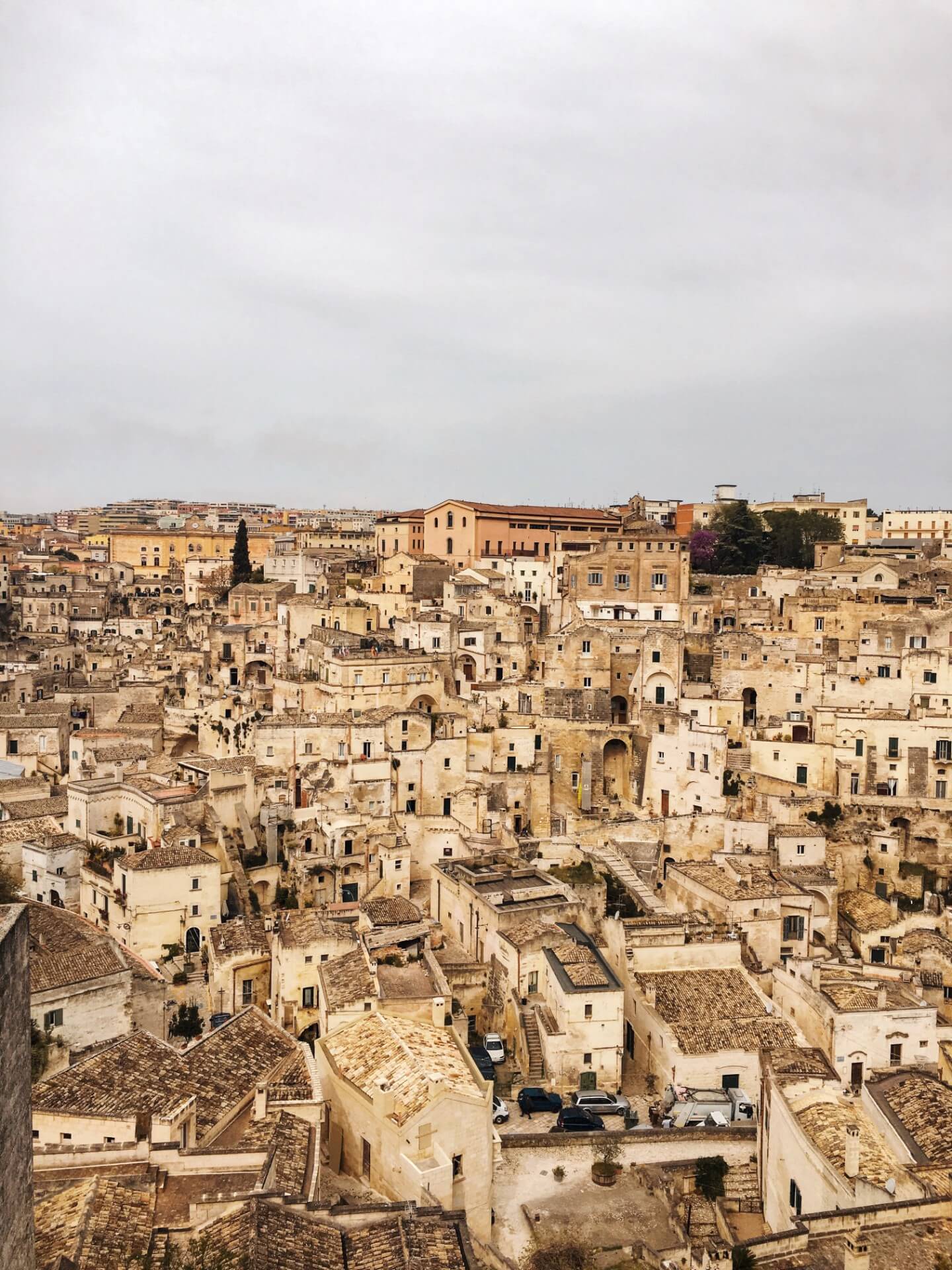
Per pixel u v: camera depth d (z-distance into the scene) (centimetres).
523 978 8844
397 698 14862
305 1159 5650
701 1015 8400
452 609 17938
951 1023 9106
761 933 10212
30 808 11950
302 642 17075
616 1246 6144
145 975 8550
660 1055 8300
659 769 14025
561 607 18525
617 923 9375
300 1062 6919
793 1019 8625
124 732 14175
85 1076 6394
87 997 7950
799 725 14575
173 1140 5569
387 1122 5959
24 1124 3322
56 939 8475
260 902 11088
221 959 9069
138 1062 6594
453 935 10606
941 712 13488
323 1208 5191
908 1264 4747
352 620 17888
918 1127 6084
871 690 14475
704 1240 6178
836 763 13700
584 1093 7925
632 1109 7981
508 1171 6906
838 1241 5012
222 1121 6175
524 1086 8212
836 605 16925
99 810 11512
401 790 13062
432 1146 5916
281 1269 4631
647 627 17050
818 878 11106
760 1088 7362
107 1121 5881
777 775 13962
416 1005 7375
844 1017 7656
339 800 12131
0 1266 3034
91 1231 4819
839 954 10706
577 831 13038
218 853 10894
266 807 11831
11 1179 3153
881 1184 5278
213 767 12125
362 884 11344
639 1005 8762
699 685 15812
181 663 17738
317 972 8481
